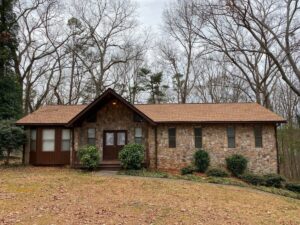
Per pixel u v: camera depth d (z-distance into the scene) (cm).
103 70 3462
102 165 1939
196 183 1606
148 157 2042
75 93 3516
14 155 2653
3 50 2478
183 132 2091
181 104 2430
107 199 1114
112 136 2139
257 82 2828
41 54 3044
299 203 1387
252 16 1490
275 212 1134
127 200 1112
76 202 1048
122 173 1798
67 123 1970
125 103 1973
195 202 1159
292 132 2967
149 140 2091
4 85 2461
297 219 1056
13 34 2642
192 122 2039
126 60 3603
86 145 2048
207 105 2377
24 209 932
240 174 1908
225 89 3809
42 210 931
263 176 1872
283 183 1823
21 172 1705
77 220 851
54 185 1301
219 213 1030
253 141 2042
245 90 3341
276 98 3697
